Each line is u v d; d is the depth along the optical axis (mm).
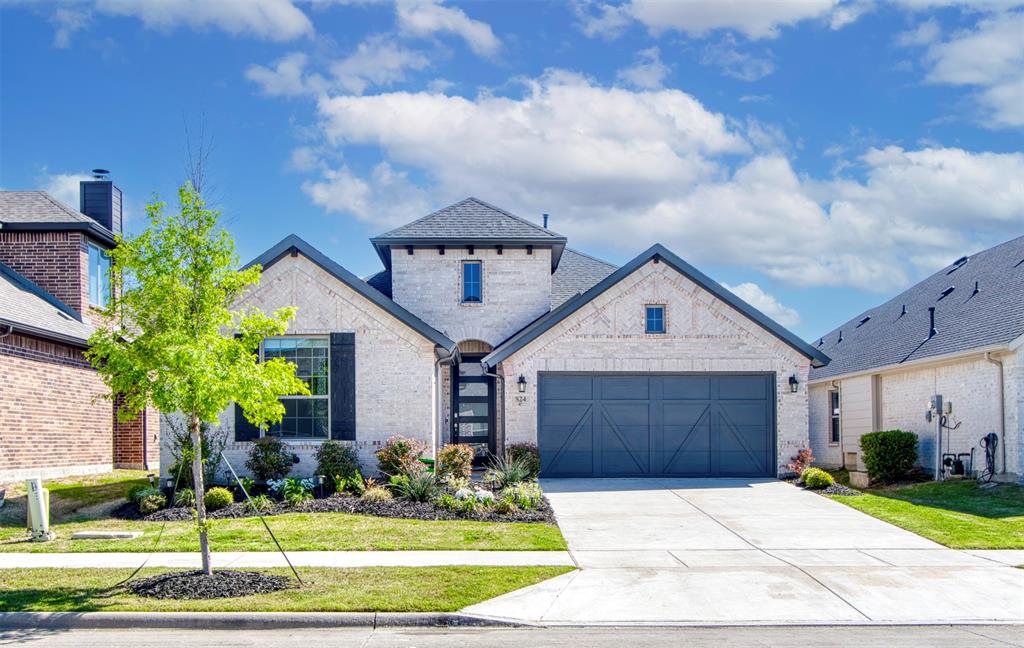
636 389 20047
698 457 19969
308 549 12094
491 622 8883
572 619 8977
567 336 19938
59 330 18547
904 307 26969
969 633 8648
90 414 20328
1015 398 18172
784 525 14117
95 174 23625
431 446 18172
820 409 28688
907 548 12391
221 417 17828
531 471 18656
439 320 22484
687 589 10070
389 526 13711
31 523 13000
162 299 10109
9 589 9898
